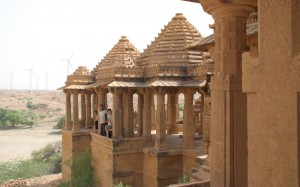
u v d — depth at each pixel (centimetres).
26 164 4012
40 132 7994
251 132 367
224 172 545
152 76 1731
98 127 2156
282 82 320
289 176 316
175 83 1652
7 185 3150
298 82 303
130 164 1784
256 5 540
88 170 2147
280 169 324
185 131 1722
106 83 1877
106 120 2048
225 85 543
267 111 338
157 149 1688
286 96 316
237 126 541
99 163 2003
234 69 543
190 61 1752
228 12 541
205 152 1505
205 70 1528
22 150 5888
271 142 334
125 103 1977
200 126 2202
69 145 2484
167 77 1675
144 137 1816
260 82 347
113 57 2397
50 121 9556
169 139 2025
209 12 572
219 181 554
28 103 11575
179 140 1983
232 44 545
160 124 1683
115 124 1792
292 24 309
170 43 1853
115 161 1753
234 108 540
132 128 1916
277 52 325
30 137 7300
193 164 1589
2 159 5075
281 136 322
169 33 1900
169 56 1797
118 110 1795
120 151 1761
